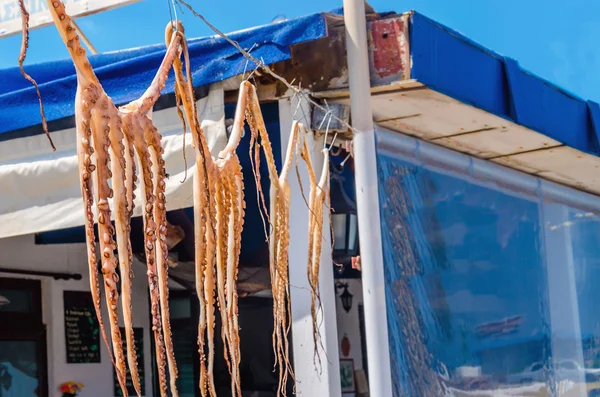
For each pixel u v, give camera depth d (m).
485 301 6.47
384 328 4.65
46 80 5.25
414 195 5.88
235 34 4.66
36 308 6.62
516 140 6.26
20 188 4.75
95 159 2.21
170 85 4.69
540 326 7.21
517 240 7.11
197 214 2.83
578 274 8.05
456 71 5.13
